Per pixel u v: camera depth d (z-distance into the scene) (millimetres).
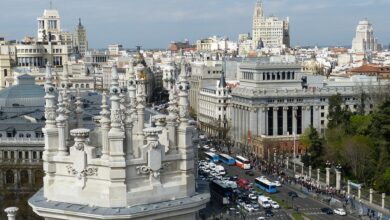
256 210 171625
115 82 27969
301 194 191125
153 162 27906
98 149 31188
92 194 27531
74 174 28078
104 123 27625
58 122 28922
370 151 196500
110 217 26453
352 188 188250
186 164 29078
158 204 27797
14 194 162000
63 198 28234
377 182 179875
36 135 174500
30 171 170500
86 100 186750
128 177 27344
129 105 35875
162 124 29578
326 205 176250
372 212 161875
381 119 197000
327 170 195500
